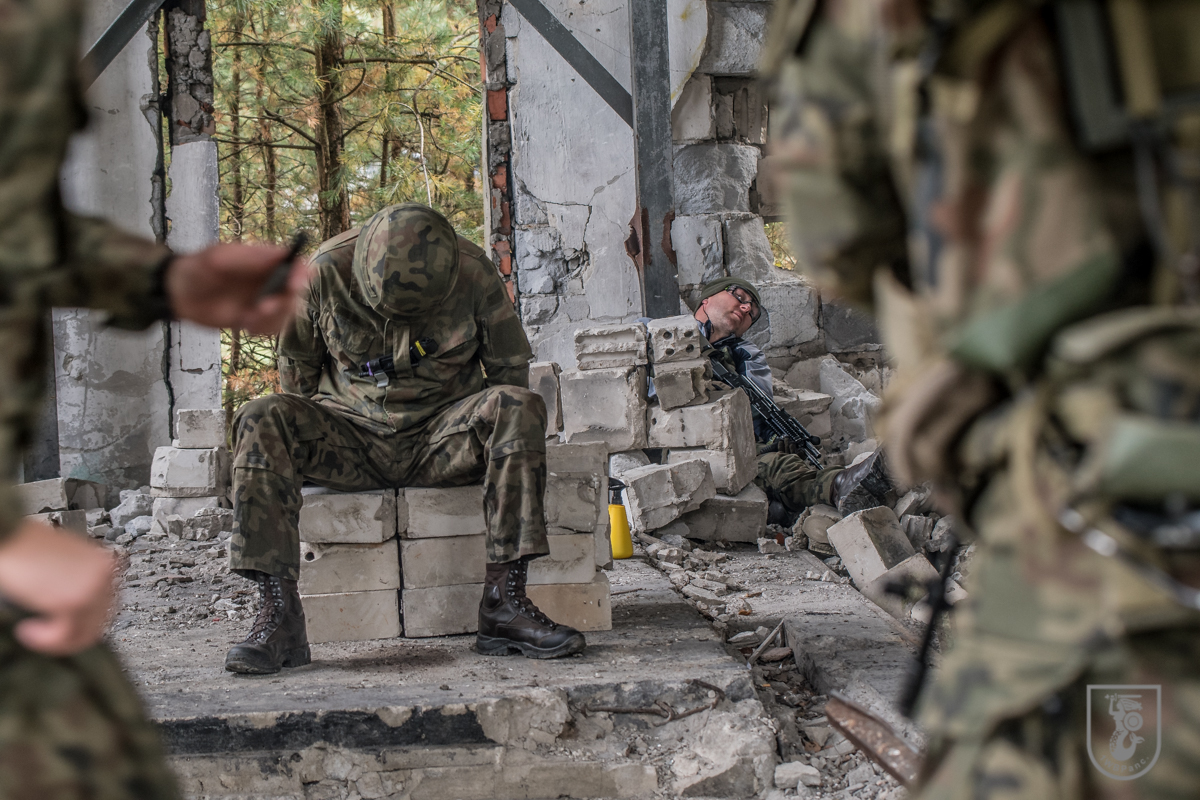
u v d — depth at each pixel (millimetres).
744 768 2469
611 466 5309
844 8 771
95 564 738
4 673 724
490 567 3070
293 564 2959
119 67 6969
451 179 12195
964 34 667
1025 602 703
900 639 3195
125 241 865
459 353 3303
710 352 5691
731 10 6996
